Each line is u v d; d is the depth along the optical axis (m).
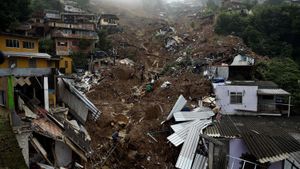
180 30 87.50
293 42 54.53
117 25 86.50
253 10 71.75
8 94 15.26
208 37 66.88
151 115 29.67
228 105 25.19
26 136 15.02
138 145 23.06
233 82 29.23
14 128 14.60
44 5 77.56
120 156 22.81
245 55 40.88
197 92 33.69
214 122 20.78
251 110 24.88
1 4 34.34
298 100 28.31
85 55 55.66
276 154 14.62
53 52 52.94
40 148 16.45
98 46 63.62
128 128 27.42
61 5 85.88
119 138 24.78
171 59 65.00
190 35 78.25
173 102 33.22
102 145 23.86
